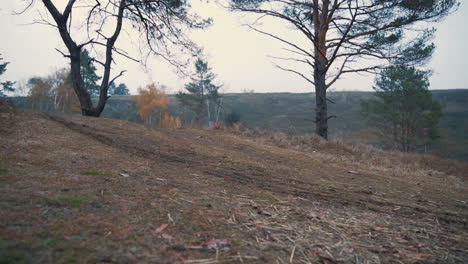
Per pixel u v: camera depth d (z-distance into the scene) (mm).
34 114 7355
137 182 3281
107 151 5004
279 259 1855
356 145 11609
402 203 4270
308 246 2146
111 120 9328
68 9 10680
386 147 39844
